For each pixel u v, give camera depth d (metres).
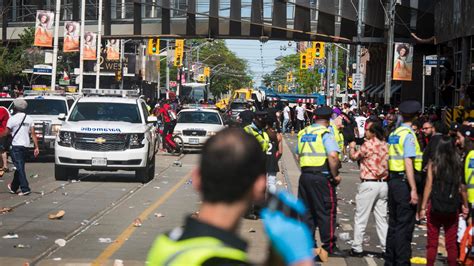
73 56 120.56
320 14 79.94
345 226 26.22
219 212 4.71
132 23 90.94
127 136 37.09
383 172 19.62
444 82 57.84
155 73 151.62
